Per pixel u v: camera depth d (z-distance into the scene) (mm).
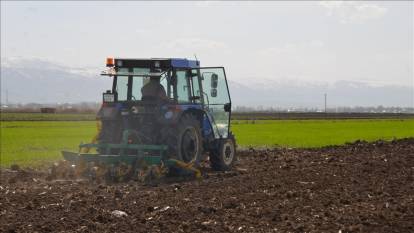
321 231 12492
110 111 22469
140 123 22188
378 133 52344
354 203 15359
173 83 22266
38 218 14320
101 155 21359
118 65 22703
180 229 13055
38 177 22812
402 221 13016
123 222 13844
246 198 16578
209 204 15844
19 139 47656
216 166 23781
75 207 15680
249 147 35406
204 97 23266
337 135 49625
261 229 12852
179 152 21641
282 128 65562
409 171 21234
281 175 21344
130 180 21094
